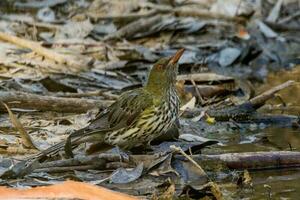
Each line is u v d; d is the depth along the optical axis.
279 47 18.08
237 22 18.52
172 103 11.07
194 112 12.98
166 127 11.11
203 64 16.59
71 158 10.25
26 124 12.27
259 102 13.16
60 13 18.05
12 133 11.84
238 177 9.98
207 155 10.47
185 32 17.83
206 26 18.03
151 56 16.23
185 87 14.17
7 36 15.85
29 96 12.75
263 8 19.56
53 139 11.52
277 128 12.74
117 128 10.93
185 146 11.13
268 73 16.73
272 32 18.47
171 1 18.95
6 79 14.35
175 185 9.86
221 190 9.76
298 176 10.32
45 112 12.77
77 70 15.09
